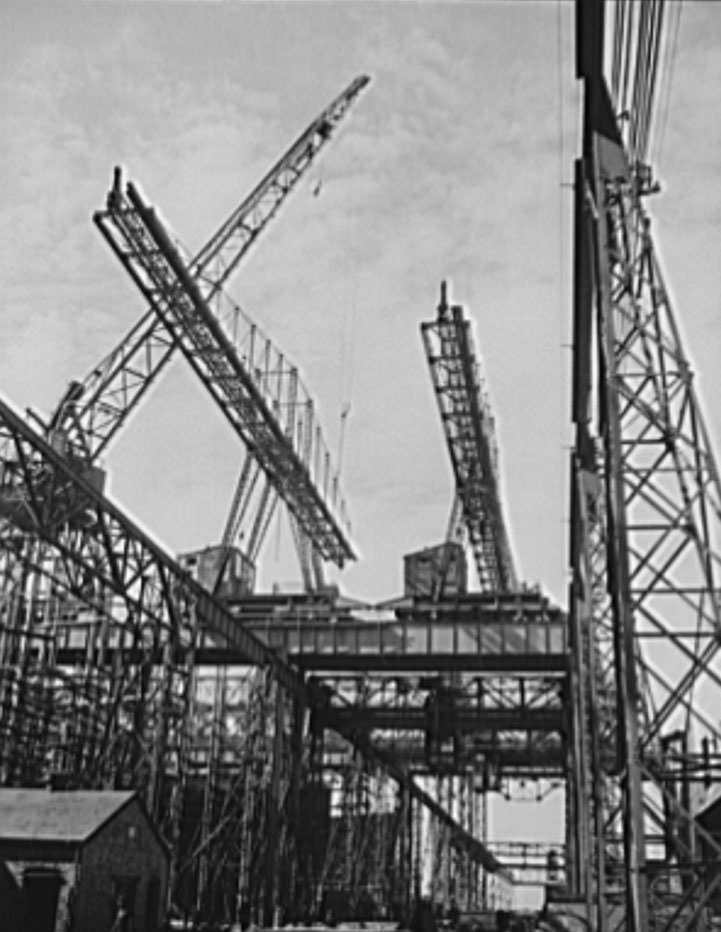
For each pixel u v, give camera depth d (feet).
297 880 158.92
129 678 131.03
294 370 195.83
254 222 197.26
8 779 102.94
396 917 193.77
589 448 94.22
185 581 122.83
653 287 59.52
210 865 139.44
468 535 212.84
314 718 169.89
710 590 54.08
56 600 120.26
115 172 139.74
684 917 66.59
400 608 153.17
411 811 225.76
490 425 196.95
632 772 50.37
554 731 170.71
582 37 60.95
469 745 197.06
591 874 110.42
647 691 60.95
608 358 56.70
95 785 108.06
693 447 56.44
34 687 108.68
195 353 169.07
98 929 85.56
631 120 60.44
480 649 145.69
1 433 93.91
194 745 153.99
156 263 150.20
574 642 129.39
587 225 65.92
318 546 223.71
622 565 52.90
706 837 50.52
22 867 83.46
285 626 154.40
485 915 180.96
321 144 213.25
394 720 170.50
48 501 100.94
